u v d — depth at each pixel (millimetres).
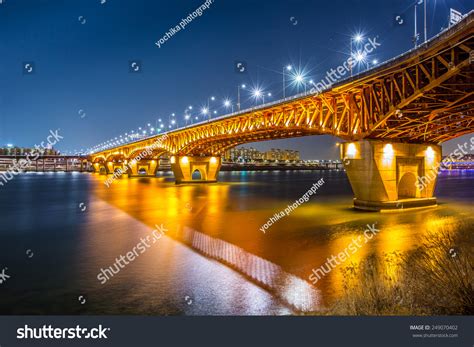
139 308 12617
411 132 37031
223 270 16750
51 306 12945
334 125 38875
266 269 16750
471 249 14016
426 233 24188
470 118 34156
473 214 33562
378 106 32969
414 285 10062
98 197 55969
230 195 58625
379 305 9383
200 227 28562
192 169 92312
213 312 12070
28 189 74375
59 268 17688
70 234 26297
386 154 35125
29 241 23922
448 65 24344
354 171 36656
